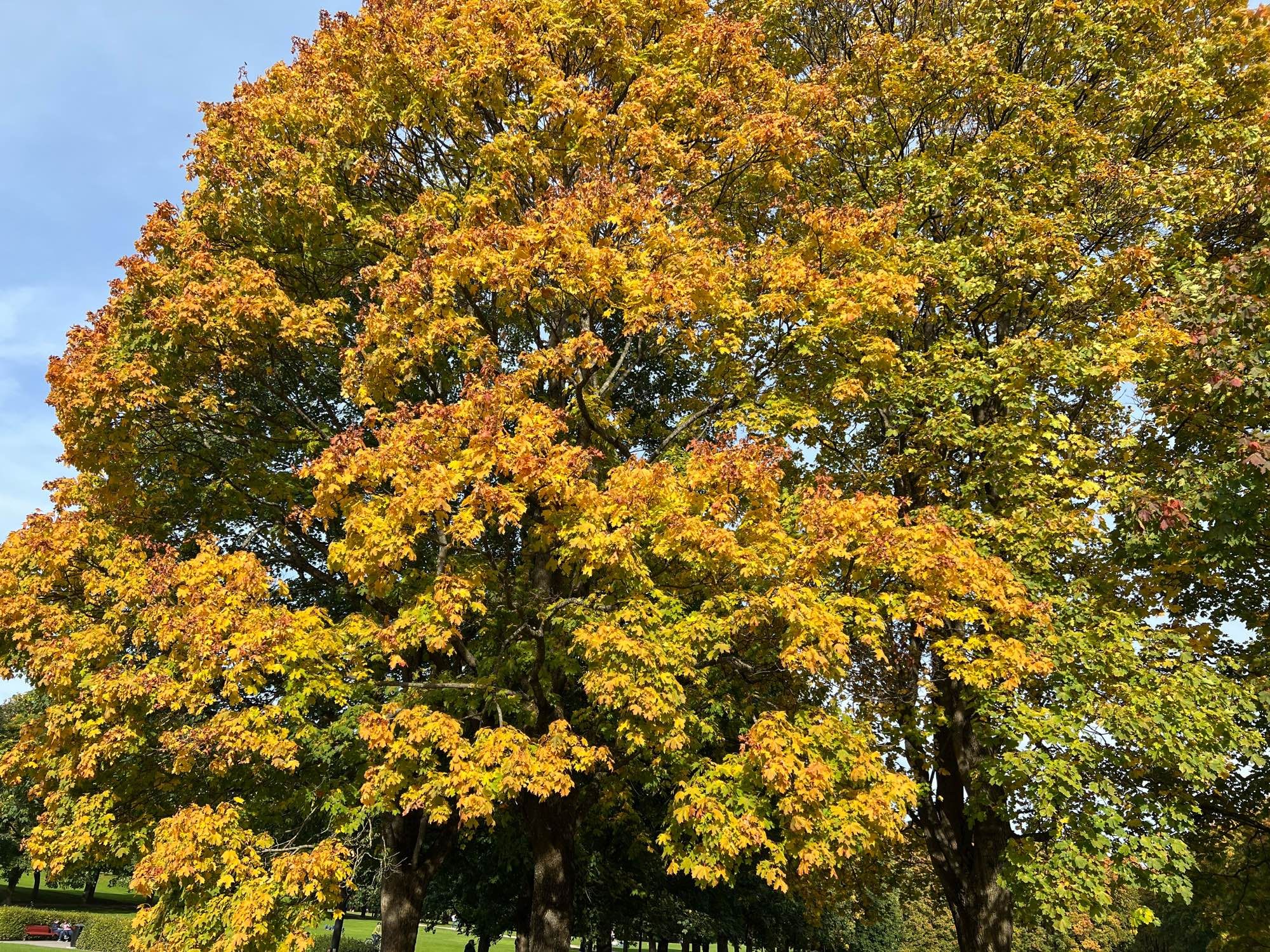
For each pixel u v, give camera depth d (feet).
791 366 39.32
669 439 40.73
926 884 54.44
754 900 74.54
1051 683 34.37
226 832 29.71
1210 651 39.52
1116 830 30.73
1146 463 38.60
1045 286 40.29
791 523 36.14
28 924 122.31
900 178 45.88
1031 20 45.29
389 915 41.70
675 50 44.91
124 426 36.55
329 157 40.32
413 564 39.86
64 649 33.58
